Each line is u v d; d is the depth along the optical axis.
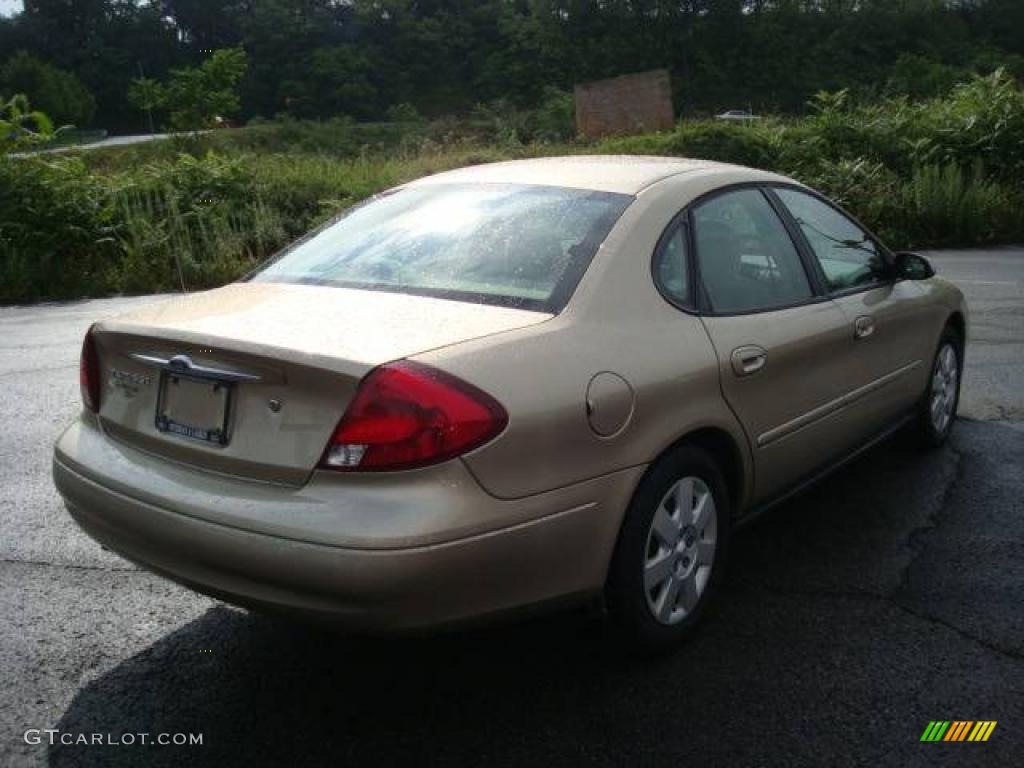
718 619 3.49
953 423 5.58
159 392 2.96
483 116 48.22
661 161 4.00
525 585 2.73
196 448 2.82
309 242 3.77
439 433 2.54
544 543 2.74
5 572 3.88
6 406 6.40
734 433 3.40
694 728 2.84
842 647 3.28
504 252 3.25
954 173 16.86
